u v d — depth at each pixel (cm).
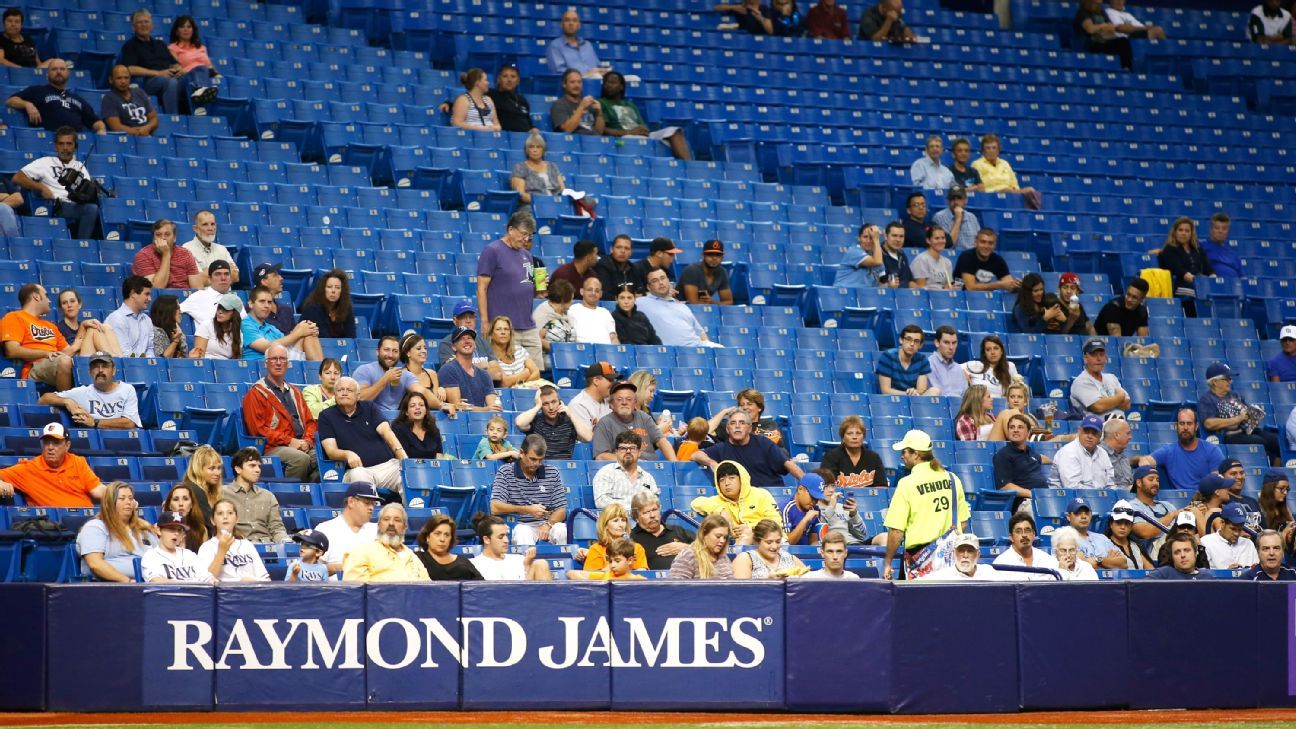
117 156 3778
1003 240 4541
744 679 2217
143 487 2744
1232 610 2311
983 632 2242
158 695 2162
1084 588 2267
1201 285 4466
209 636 2173
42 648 2153
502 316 3388
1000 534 3164
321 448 2967
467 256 3822
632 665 2216
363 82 4456
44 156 3731
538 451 2852
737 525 2841
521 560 2523
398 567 2397
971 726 2133
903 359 3678
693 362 3609
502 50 4784
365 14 4716
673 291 3812
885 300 4072
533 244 3938
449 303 3616
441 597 2205
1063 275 4122
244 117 4166
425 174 4106
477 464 2994
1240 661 2305
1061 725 2147
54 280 3362
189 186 3794
